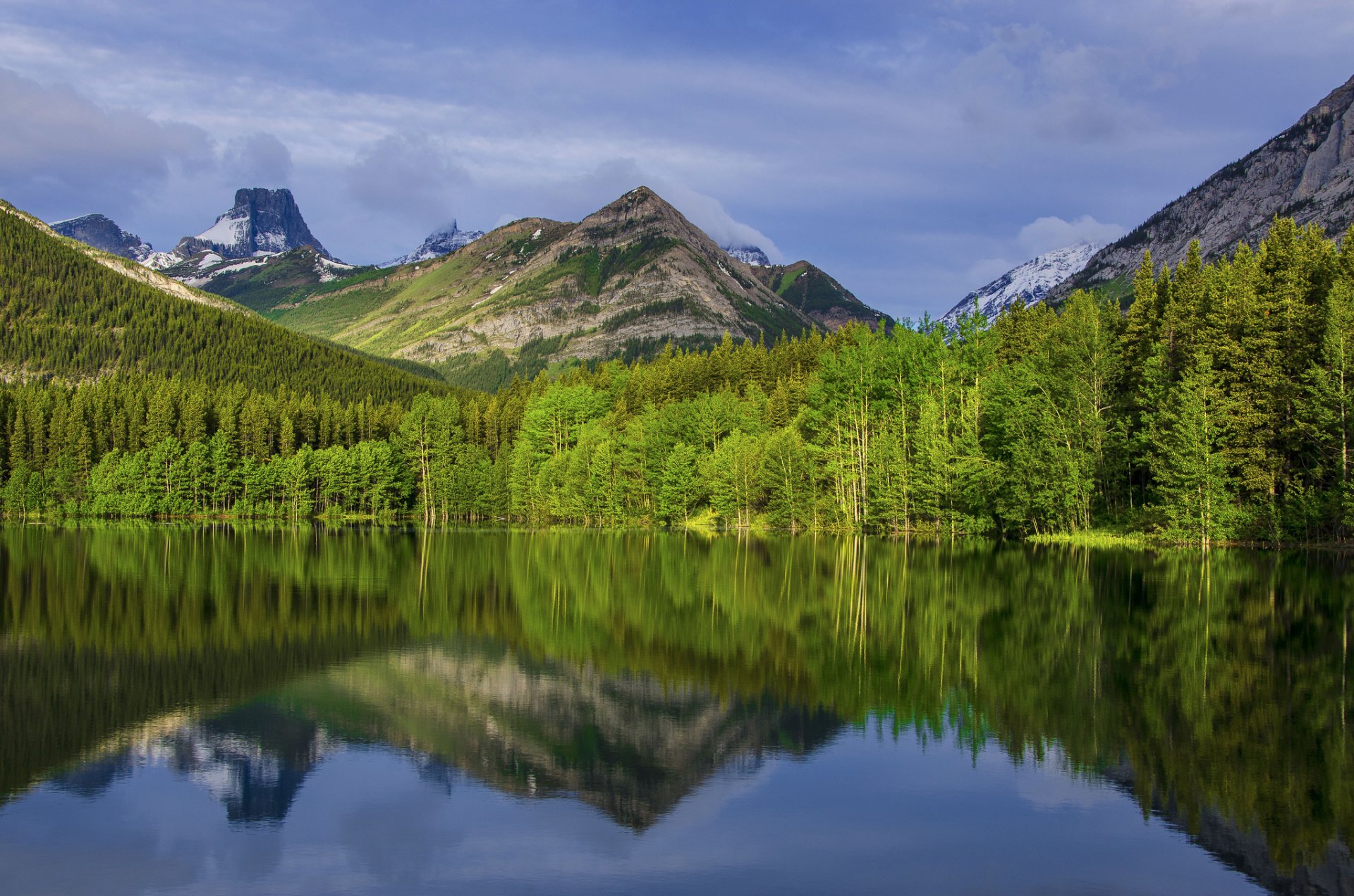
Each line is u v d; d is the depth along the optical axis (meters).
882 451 101.75
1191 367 78.00
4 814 22.31
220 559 81.94
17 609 51.50
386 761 25.98
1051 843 19.69
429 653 39.88
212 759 26.36
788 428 120.06
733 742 27.16
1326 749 24.78
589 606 52.50
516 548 94.38
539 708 31.17
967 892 17.64
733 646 40.41
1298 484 71.88
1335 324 67.56
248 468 163.50
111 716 30.47
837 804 22.16
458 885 18.52
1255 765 23.73
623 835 20.84
